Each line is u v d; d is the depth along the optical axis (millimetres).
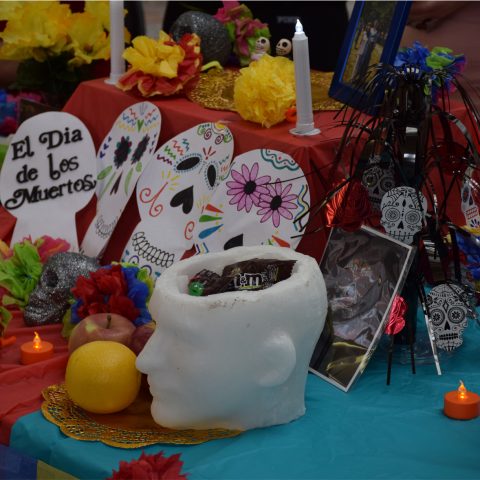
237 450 1265
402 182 1508
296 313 1270
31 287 1784
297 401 1347
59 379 1504
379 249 1515
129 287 1597
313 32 2566
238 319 1235
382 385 1463
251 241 1652
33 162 2051
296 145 1628
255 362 1261
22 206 2027
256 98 1730
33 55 2252
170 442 1280
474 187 1516
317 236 1634
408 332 1576
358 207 1499
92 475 1239
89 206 2020
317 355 1510
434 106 1493
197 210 1777
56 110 2166
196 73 2012
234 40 2242
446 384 1457
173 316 1258
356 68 1808
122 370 1349
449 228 1539
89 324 1492
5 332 1675
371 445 1286
